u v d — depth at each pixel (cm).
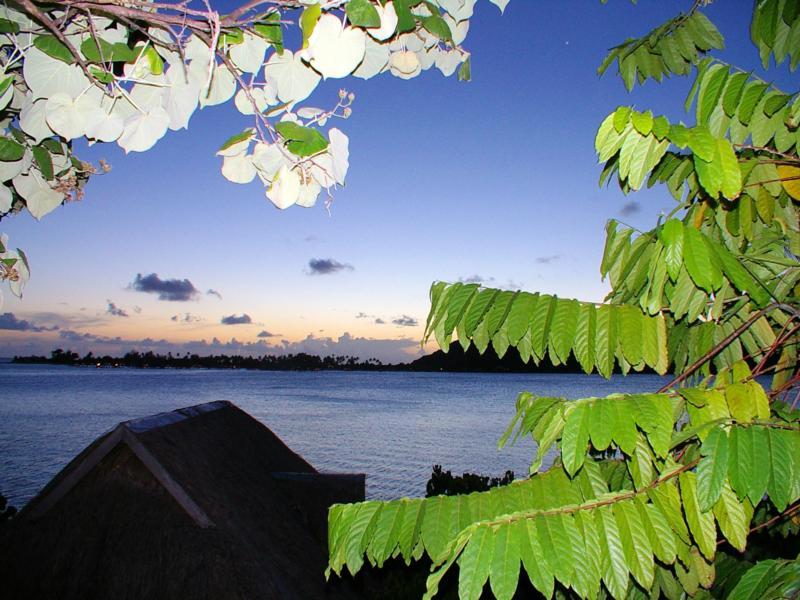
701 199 249
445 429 8269
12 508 1384
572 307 204
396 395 17075
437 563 162
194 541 752
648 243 221
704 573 215
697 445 220
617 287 237
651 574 164
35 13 118
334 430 8088
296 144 133
